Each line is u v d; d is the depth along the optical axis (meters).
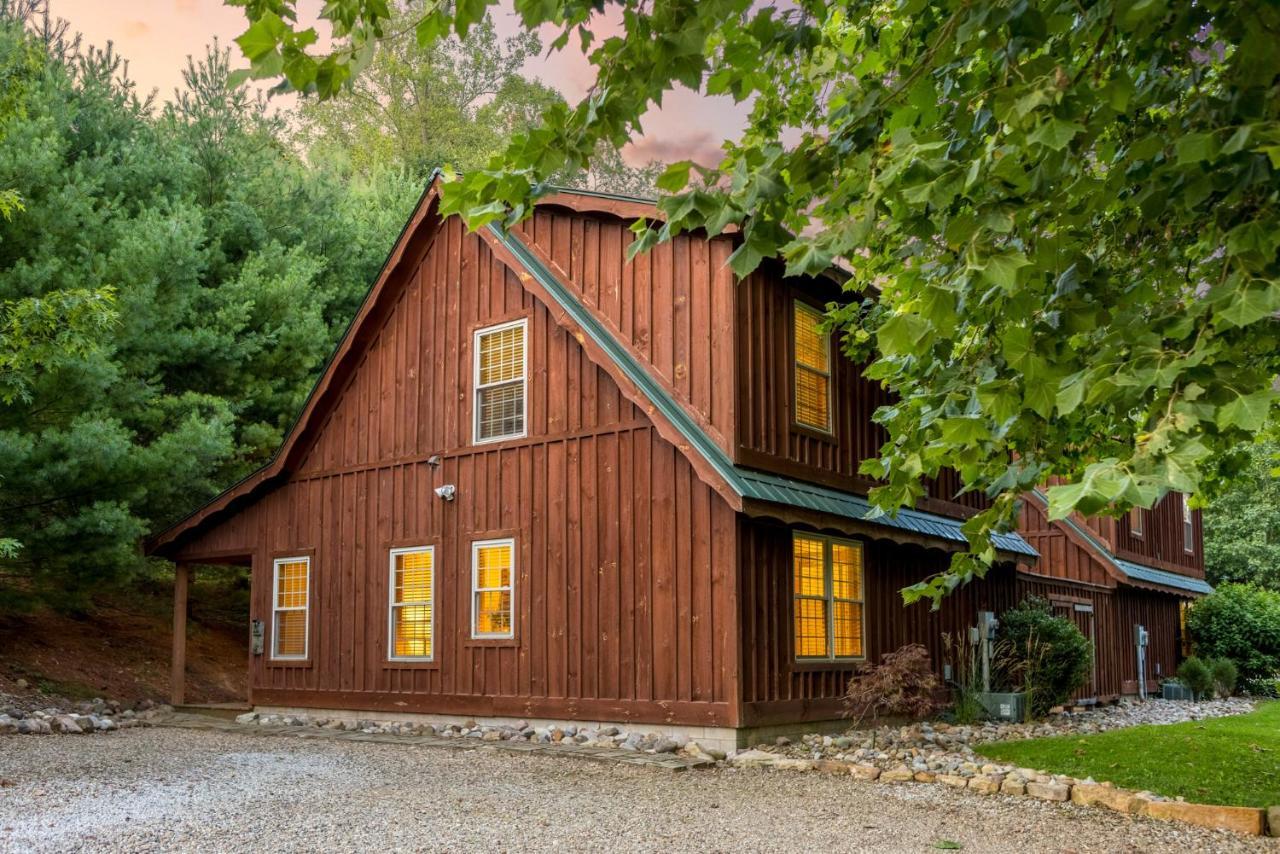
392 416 15.27
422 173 34.72
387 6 4.33
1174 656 25.69
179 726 14.55
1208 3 4.05
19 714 14.13
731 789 9.23
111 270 16.77
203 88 22.03
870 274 8.06
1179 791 8.97
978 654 15.29
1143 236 5.81
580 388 13.21
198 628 21.62
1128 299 4.79
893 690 11.30
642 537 12.34
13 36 17.22
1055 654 15.37
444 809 8.22
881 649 14.01
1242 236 3.84
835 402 13.87
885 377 6.28
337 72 4.38
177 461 16.39
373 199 27.47
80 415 15.55
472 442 14.26
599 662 12.52
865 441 14.45
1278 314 4.68
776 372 12.77
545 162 4.41
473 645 13.78
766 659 11.84
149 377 18.30
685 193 4.23
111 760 10.98
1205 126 4.25
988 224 4.01
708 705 11.50
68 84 20.06
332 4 4.34
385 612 14.81
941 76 5.38
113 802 8.54
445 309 14.93
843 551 13.60
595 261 13.66
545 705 12.94
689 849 6.89
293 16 4.40
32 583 17.36
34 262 16.34
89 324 13.74
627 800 8.65
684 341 12.52
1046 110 4.08
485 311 14.41
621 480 12.64
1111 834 7.57
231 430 17.97
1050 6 4.45
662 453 12.30
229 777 9.86
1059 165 4.32
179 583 17.05
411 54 38.69
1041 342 4.62
